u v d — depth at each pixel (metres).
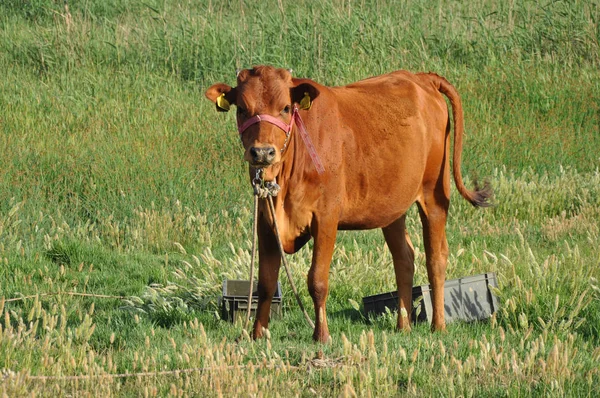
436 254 14.43
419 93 14.30
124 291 16.69
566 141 27.72
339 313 15.34
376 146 13.11
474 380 11.12
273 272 12.87
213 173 24.12
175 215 20.80
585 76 31.38
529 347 12.35
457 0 36.00
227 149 25.41
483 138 27.36
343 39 32.78
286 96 11.65
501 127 28.61
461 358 12.07
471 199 15.16
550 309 14.31
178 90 30.52
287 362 11.24
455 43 34.16
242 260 16.78
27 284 16.56
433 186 14.52
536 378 11.22
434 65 31.89
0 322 13.86
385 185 13.31
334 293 16.41
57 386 10.45
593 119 29.42
